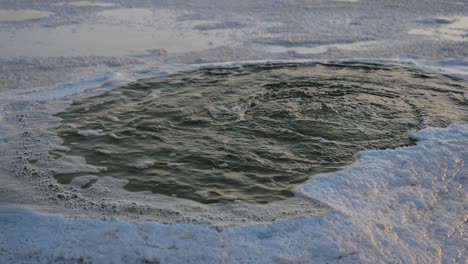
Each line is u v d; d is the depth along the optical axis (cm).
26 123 502
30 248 305
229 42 868
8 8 1136
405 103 547
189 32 938
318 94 573
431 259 303
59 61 743
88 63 736
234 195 369
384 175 393
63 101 564
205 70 673
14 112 532
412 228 331
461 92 586
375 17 1077
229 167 411
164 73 659
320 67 688
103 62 742
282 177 393
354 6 1193
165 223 331
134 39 884
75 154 435
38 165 414
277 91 585
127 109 537
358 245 310
